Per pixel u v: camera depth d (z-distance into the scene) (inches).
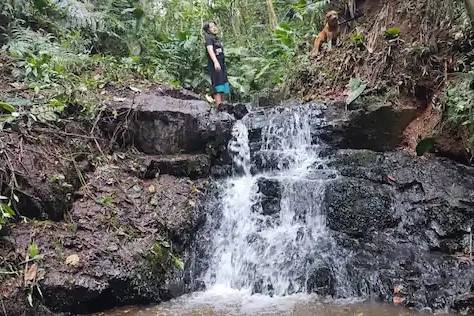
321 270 162.4
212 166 214.1
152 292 155.9
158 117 203.5
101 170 183.6
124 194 177.9
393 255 163.6
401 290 148.6
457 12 211.6
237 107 241.9
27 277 139.6
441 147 196.7
